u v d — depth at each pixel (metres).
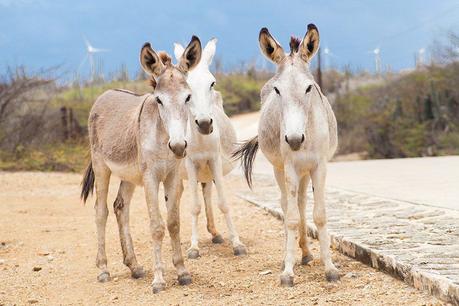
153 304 6.29
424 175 14.80
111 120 7.66
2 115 24.72
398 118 33.44
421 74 36.69
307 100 6.27
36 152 23.45
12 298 6.91
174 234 7.02
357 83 53.59
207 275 7.34
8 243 9.95
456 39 35.09
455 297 5.24
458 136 30.61
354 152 34.00
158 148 6.75
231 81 59.69
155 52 6.66
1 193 16.14
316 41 6.57
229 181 17.27
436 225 8.24
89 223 11.52
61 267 8.29
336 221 9.08
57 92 30.61
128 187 7.64
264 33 6.59
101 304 6.50
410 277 6.00
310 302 5.84
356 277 6.61
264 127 7.18
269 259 7.97
